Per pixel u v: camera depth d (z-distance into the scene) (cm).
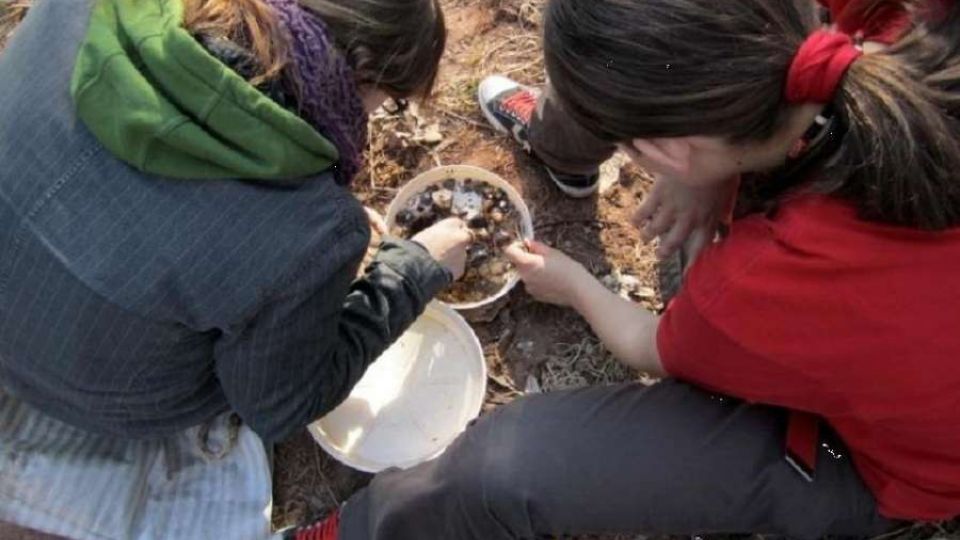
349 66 110
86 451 157
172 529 158
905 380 118
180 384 130
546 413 147
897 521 150
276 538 160
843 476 142
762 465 142
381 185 195
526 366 183
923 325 113
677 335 132
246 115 102
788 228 114
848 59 99
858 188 106
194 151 103
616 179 196
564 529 148
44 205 111
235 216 108
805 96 102
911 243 109
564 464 143
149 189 108
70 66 112
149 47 101
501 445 145
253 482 163
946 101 100
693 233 166
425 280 146
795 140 109
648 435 144
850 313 114
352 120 113
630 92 104
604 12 101
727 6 98
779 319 118
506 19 211
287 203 110
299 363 122
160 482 161
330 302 118
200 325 115
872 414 125
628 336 158
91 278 111
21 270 115
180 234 108
